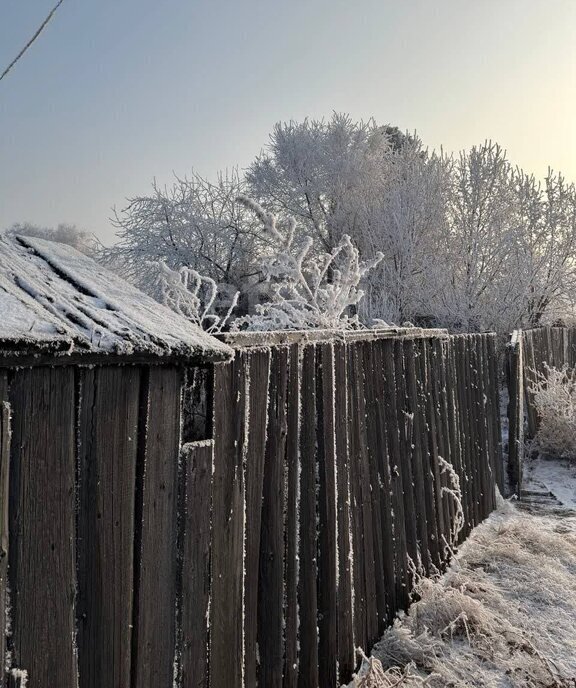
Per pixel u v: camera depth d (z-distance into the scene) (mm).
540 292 11797
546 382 7941
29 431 1161
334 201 16781
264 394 2012
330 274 13438
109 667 1346
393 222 13008
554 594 3486
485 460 5352
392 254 12898
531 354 8242
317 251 16391
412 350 3730
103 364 1312
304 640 2264
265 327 4609
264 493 2053
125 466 1395
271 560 2068
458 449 4598
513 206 12414
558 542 4219
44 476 1192
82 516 1282
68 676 1238
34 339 1102
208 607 1675
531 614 3268
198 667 1636
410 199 12867
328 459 2490
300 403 2309
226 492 1780
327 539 2451
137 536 1435
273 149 17938
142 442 1446
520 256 11531
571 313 12273
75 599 1263
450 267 12297
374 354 3160
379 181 16453
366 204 14852
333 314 4430
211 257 15961
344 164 16531
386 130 20484
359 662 2721
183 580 1575
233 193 16297
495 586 3510
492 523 5023
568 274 11984
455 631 3033
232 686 1796
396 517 3295
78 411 1271
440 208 12938
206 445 1668
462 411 4809
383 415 3217
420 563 3537
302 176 16844
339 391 2650
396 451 3352
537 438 7684
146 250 15383
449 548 4078
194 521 1618
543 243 12195
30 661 1155
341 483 2621
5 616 1104
